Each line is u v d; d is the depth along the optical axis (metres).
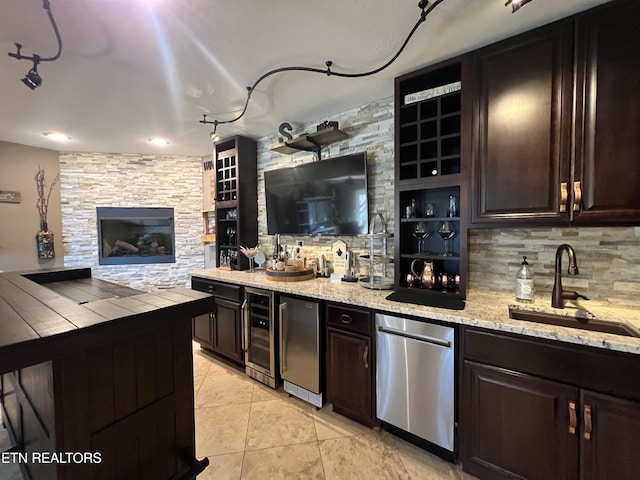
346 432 1.87
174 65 1.81
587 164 1.40
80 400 0.98
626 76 1.31
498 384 1.41
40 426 1.11
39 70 1.84
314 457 1.67
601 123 1.36
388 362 1.75
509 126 1.59
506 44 1.59
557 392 1.27
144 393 1.18
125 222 4.29
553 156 1.48
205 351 3.19
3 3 1.27
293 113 2.63
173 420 1.29
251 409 2.12
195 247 4.48
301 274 2.54
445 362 1.56
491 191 1.66
